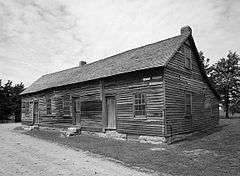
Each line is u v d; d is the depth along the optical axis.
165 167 8.52
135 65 16.05
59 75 27.72
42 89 25.19
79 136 18.22
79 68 25.83
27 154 11.29
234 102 38.00
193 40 18.28
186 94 17.12
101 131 17.83
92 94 18.97
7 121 44.53
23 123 30.20
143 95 15.19
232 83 37.03
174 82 15.44
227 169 8.10
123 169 8.43
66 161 9.75
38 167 8.71
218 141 13.90
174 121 14.85
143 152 11.30
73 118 20.91
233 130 19.22
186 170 8.07
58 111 22.95
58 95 23.17
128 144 13.93
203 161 9.28
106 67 19.59
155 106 14.38
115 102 16.98
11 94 43.22
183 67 16.98
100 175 7.67
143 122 14.92
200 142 13.88
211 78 39.84
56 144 14.70
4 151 12.10
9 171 8.15
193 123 17.72
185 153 10.95
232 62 38.41
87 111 19.36
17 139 17.39
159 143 13.90
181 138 15.48
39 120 26.31
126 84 16.23
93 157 10.59
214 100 23.42
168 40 18.52
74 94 20.98
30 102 28.69
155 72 14.59
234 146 12.14
